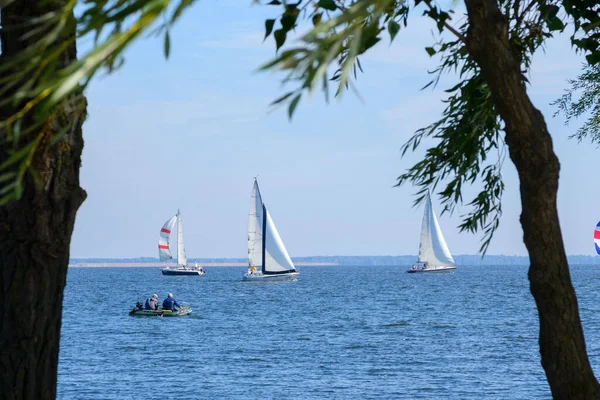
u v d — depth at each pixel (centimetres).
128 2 675
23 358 1602
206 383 11194
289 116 639
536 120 1719
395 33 1161
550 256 1800
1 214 1573
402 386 10800
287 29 1171
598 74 3253
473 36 1666
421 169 2372
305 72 655
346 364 13212
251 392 10412
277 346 16150
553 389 1827
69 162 1587
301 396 10081
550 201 1772
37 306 1611
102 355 14538
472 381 11125
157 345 16288
